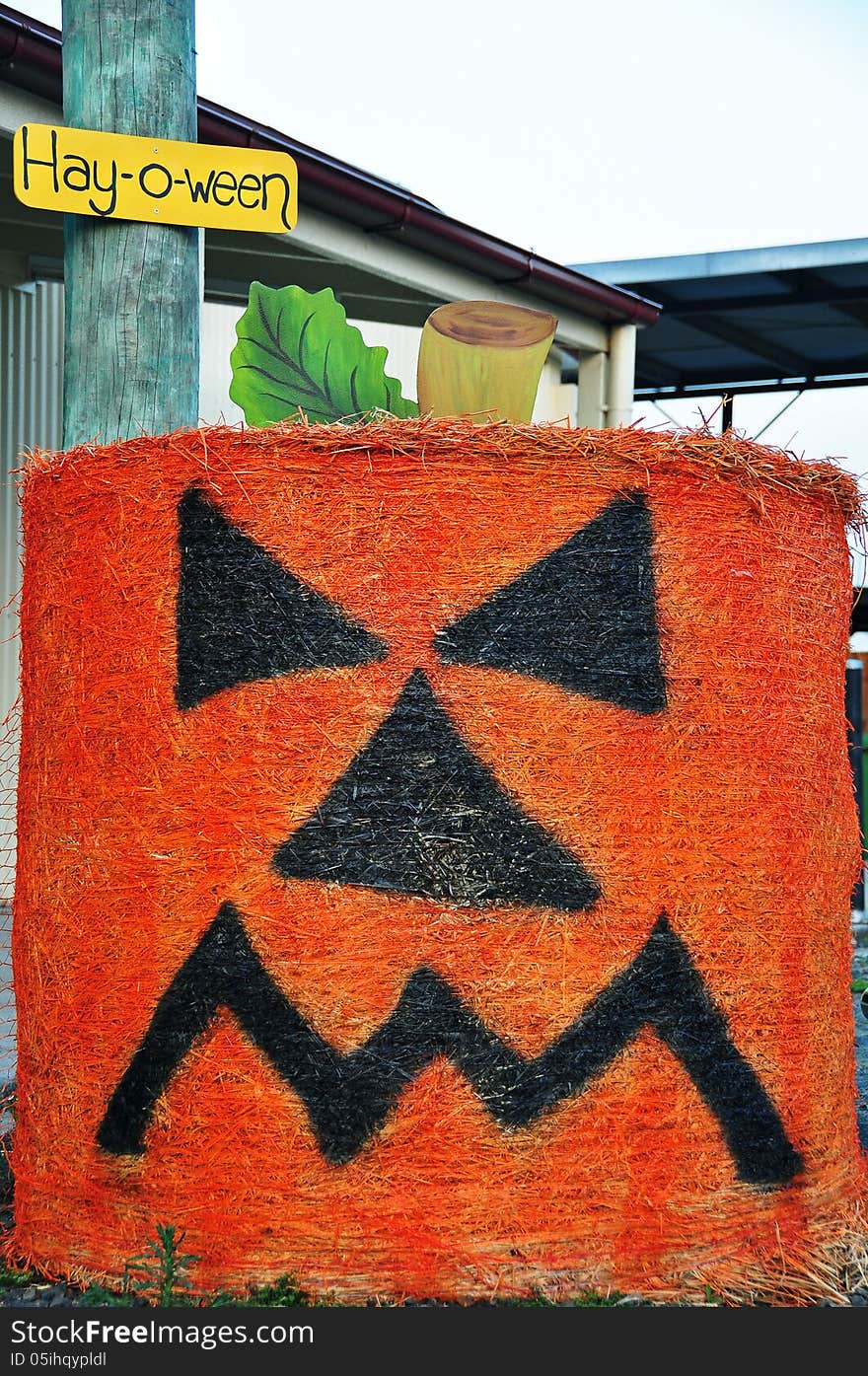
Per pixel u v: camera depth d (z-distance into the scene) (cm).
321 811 274
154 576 288
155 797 283
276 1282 267
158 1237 274
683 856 281
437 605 276
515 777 274
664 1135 276
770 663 295
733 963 285
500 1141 268
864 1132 403
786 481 301
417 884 271
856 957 745
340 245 697
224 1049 274
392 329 977
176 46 364
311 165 646
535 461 279
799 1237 288
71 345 362
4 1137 384
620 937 276
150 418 358
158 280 359
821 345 1128
